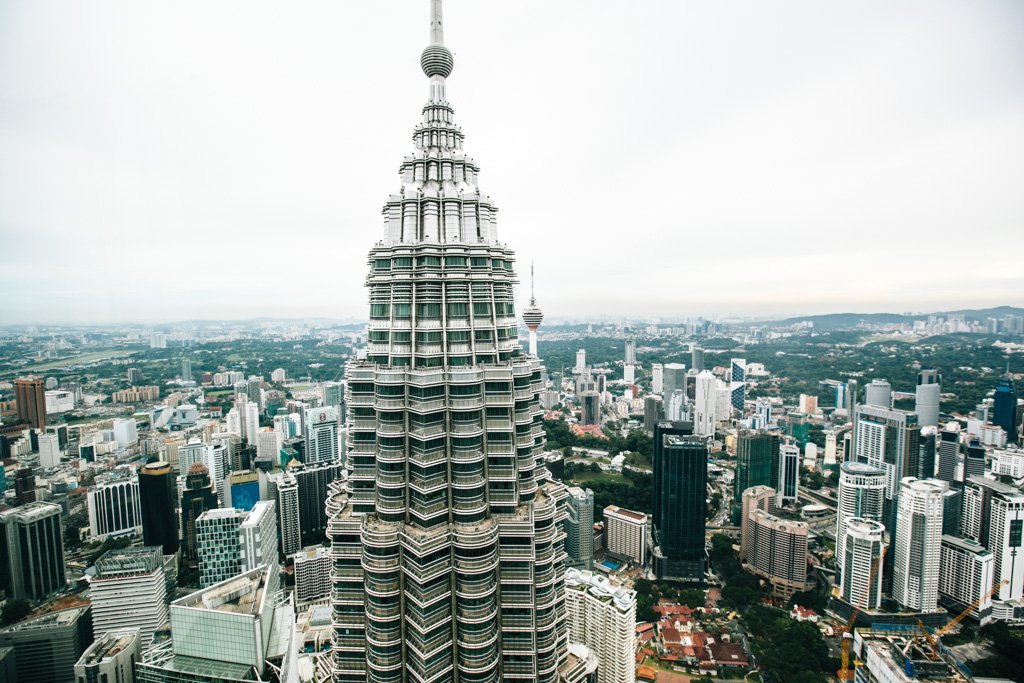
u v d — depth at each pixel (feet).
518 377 359.05
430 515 337.31
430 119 357.41
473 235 345.10
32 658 616.39
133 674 569.64
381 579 338.13
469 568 336.29
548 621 368.27
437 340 336.90
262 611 491.72
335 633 363.97
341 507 379.96
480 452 346.74
